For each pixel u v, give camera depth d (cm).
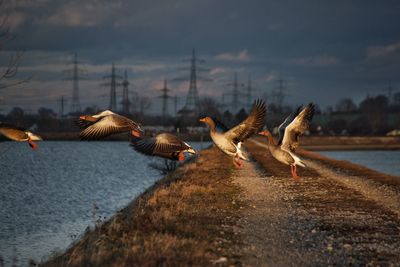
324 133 15525
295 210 1625
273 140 1653
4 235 1941
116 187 3591
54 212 2519
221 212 1559
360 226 1367
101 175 4475
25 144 10306
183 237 1146
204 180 2488
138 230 1225
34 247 1725
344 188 2231
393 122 17125
